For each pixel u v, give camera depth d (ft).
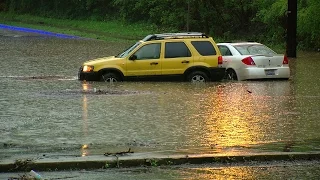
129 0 223.10
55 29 219.20
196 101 66.08
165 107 61.72
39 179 35.53
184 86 79.97
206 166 38.83
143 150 41.86
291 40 127.34
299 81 86.58
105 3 245.45
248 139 45.91
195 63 84.53
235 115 57.06
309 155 40.65
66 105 62.59
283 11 143.02
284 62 88.53
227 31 182.80
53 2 269.44
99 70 83.35
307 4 139.85
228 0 181.37
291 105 63.57
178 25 197.88
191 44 84.89
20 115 56.54
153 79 84.23
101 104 63.41
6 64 108.78
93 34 199.62
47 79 86.63
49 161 38.17
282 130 49.60
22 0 281.13
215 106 62.54
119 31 209.77
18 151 41.81
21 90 74.38
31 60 116.67
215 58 85.05
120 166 38.63
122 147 43.06
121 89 76.07
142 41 85.46
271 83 84.33
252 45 90.58
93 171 37.78
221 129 50.03
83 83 81.97
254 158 40.09
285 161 40.19
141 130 49.62
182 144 44.06
